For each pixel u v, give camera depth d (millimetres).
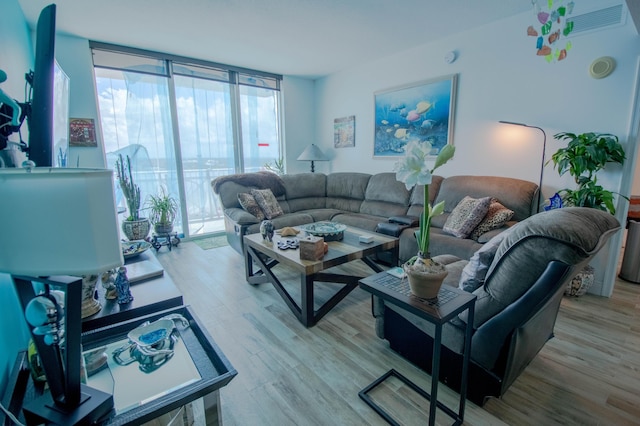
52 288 898
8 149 952
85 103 3373
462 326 1429
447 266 1974
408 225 3182
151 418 823
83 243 644
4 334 1013
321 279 2273
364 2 2553
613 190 2475
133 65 3682
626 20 2279
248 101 4691
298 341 1984
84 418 759
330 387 1582
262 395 1531
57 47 3180
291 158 5172
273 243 2559
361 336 2037
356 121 4586
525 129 2893
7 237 634
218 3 2535
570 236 1067
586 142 2316
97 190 648
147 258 2014
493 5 2627
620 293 2650
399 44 3562
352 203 4312
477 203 2738
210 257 3689
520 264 1203
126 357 1073
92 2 2490
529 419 1384
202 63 4109
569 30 1825
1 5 1618
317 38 3340
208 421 1030
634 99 2301
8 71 1662
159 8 2609
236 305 2479
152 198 3914
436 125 3566
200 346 1124
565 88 2621
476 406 1455
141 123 3846
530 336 1441
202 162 4398
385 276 1439
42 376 887
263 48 3658
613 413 1420
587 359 1799
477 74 3168
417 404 1469
